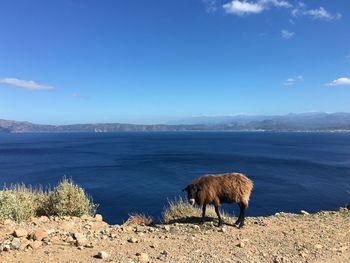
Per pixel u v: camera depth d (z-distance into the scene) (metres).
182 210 14.02
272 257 8.29
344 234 10.35
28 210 11.57
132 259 7.51
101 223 11.00
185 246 8.80
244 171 64.81
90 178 57.09
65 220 10.97
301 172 63.50
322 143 176.12
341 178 56.34
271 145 159.38
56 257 7.34
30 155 107.25
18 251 7.55
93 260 7.30
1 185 46.88
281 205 36.97
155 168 70.56
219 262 7.73
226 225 11.32
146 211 33.91
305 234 10.24
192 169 68.38
